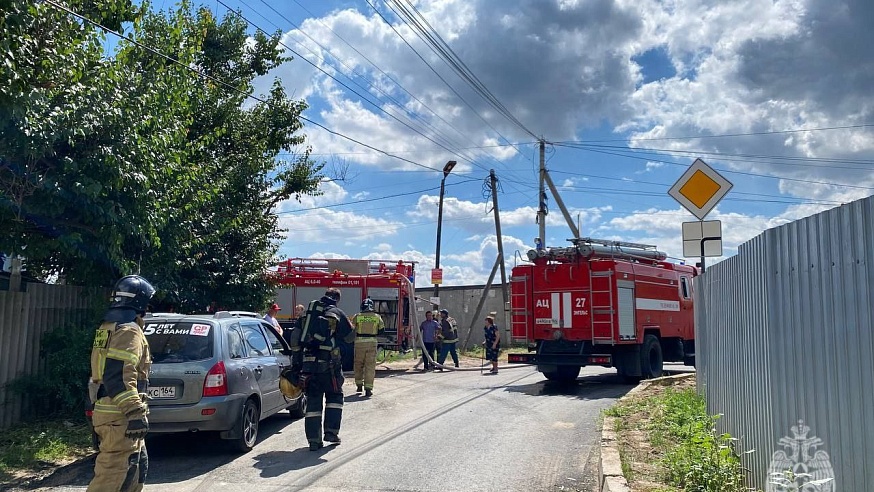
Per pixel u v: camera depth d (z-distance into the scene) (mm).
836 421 4035
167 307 13828
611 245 16250
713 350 8602
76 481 7234
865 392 3627
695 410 9156
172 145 10805
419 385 15914
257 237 15289
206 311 14391
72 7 9203
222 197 13680
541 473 7344
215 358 8234
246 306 15023
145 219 9523
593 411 11602
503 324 33781
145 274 11297
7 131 7559
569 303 15781
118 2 10133
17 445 8430
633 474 6559
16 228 8891
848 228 3838
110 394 5059
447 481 7039
